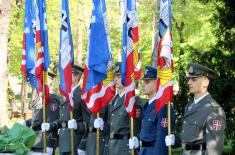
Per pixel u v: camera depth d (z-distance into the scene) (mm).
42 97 12789
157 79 9844
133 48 10641
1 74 25781
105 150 12023
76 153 13203
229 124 15617
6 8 25734
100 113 12195
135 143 10328
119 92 11375
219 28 16500
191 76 9195
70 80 12180
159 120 9773
